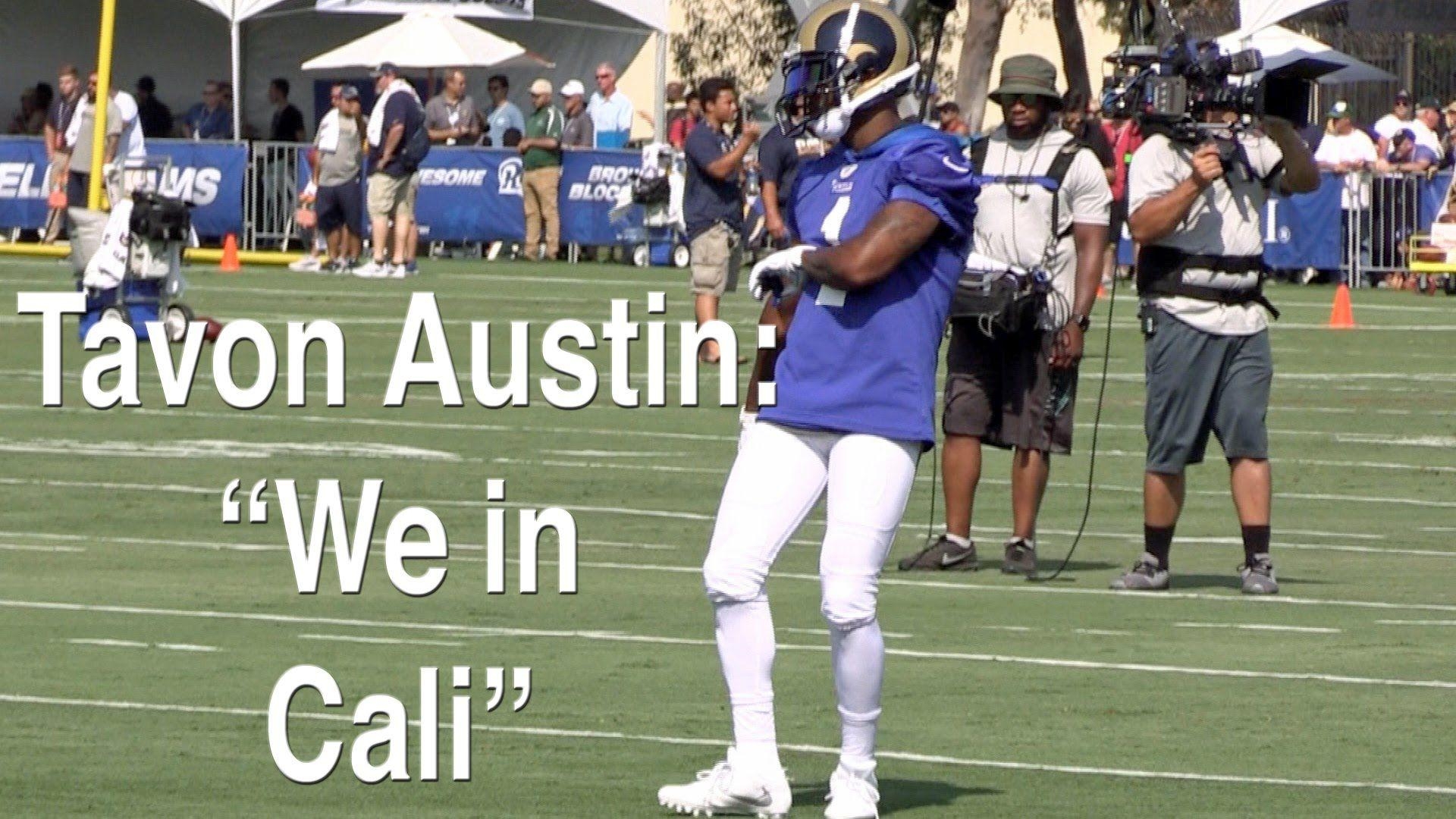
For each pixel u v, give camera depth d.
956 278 20.14
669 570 33.59
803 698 25.41
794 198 20.55
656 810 20.39
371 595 31.36
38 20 114.56
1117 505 40.88
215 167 100.62
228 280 85.94
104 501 38.84
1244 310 31.98
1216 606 31.58
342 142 90.19
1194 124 31.42
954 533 34.19
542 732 23.64
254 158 100.62
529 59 105.06
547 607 30.56
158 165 85.12
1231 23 100.94
